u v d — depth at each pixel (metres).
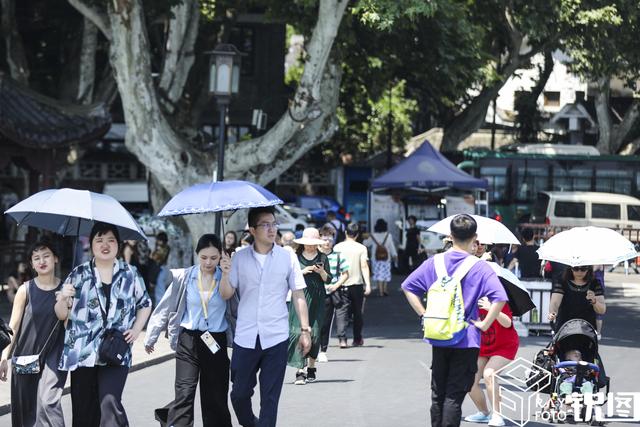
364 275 32.09
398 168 58.59
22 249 46.66
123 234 17.25
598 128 96.38
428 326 15.70
